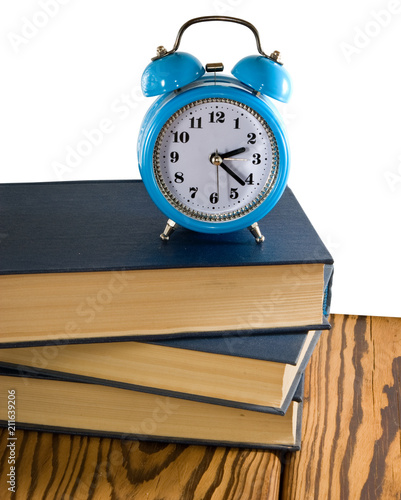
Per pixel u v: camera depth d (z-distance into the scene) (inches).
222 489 31.0
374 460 31.8
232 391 31.8
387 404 33.6
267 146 31.0
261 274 31.1
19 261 31.0
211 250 31.5
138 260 30.9
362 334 36.4
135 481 31.3
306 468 31.6
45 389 32.6
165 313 31.4
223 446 32.4
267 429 32.2
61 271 30.6
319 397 33.8
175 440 32.4
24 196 34.9
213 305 31.4
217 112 30.6
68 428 32.9
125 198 34.8
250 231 31.9
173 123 30.7
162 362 31.9
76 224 33.1
